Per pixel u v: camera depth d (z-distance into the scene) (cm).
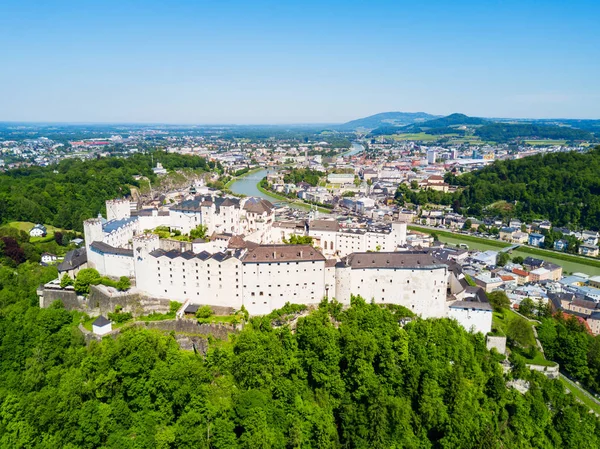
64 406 18675
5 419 18312
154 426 19375
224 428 19125
